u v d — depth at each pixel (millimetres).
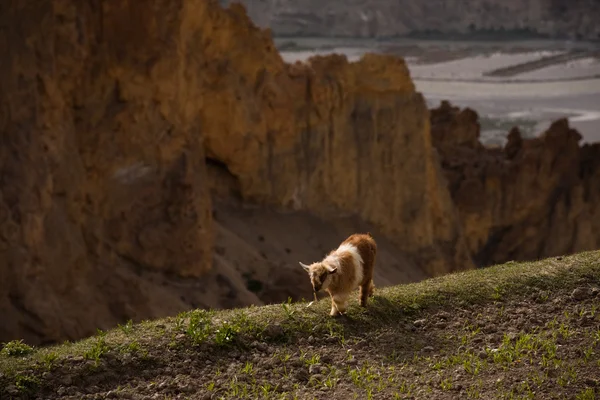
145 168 28109
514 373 9617
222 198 35844
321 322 10945
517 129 48625
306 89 36844
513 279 12234
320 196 37750
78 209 25953
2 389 9320
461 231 44000
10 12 23969
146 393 9492
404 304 11500
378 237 39531
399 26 162125
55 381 9570
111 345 10242
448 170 46562
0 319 22438
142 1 27234
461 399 9086
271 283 31719
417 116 40500
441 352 10328
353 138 38594
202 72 32094
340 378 9695
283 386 9539
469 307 11531
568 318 11008
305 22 158125
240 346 10422
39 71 24359
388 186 39875
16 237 23031
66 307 24594
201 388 9594
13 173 23281
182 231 28547
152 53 27703
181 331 10656
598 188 46125
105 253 27141
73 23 25719
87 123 26828
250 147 34781
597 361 9703
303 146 37031
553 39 163750
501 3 167000
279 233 35406
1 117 23406
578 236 45469
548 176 46281
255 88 34969
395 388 9422
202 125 33344
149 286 27312
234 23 33281
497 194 45969
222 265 30359
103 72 27109
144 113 27906
